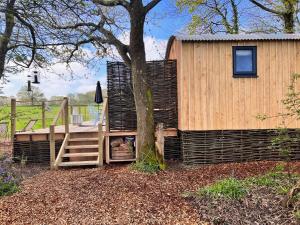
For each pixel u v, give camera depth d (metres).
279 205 5.82
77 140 11.89
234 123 11.09
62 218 5.86
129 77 11.62
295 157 11.04
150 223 5.54
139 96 10.23
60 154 11.20
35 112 13.73
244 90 11.08
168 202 6.54
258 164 10.48
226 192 6.55
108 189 7.62
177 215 5.85
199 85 10.97
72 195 7.20
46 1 8.66
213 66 10.98
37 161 12.16
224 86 11.02
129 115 11.63
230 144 11.13
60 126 15.61
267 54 11.09
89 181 8.48
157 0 9.91
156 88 11.78
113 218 5.79
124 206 6.36
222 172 9.46
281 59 11.12
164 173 9.55
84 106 18.34
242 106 11.09
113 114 11.60
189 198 6.72
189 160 11.00
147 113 10.20
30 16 8.87
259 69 11.07
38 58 10.52
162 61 11.76
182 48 10.90
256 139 11.17
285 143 10.94
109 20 10.77
